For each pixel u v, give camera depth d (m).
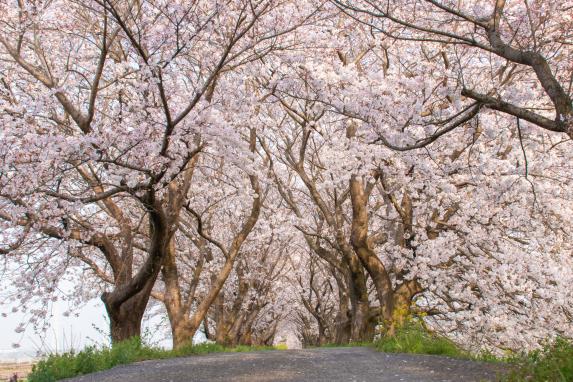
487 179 12.76
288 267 31.88
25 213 11.41
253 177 17.97
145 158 10.93
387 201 18.27
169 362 10.27
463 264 15.53
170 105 11.02
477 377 7.06
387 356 10.15
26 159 9.97
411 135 11.09
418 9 13.35
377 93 10.74
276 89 12.21
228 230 22.47
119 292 13.70
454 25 14.02
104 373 8.81
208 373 8.36
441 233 15.10
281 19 12.25
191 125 10.65
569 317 15.05
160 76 10.10
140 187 11.29
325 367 8.72
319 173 20.83
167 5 10.04
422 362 8.90
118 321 14.04
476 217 14.12
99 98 14.36
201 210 20.44
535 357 7.18
